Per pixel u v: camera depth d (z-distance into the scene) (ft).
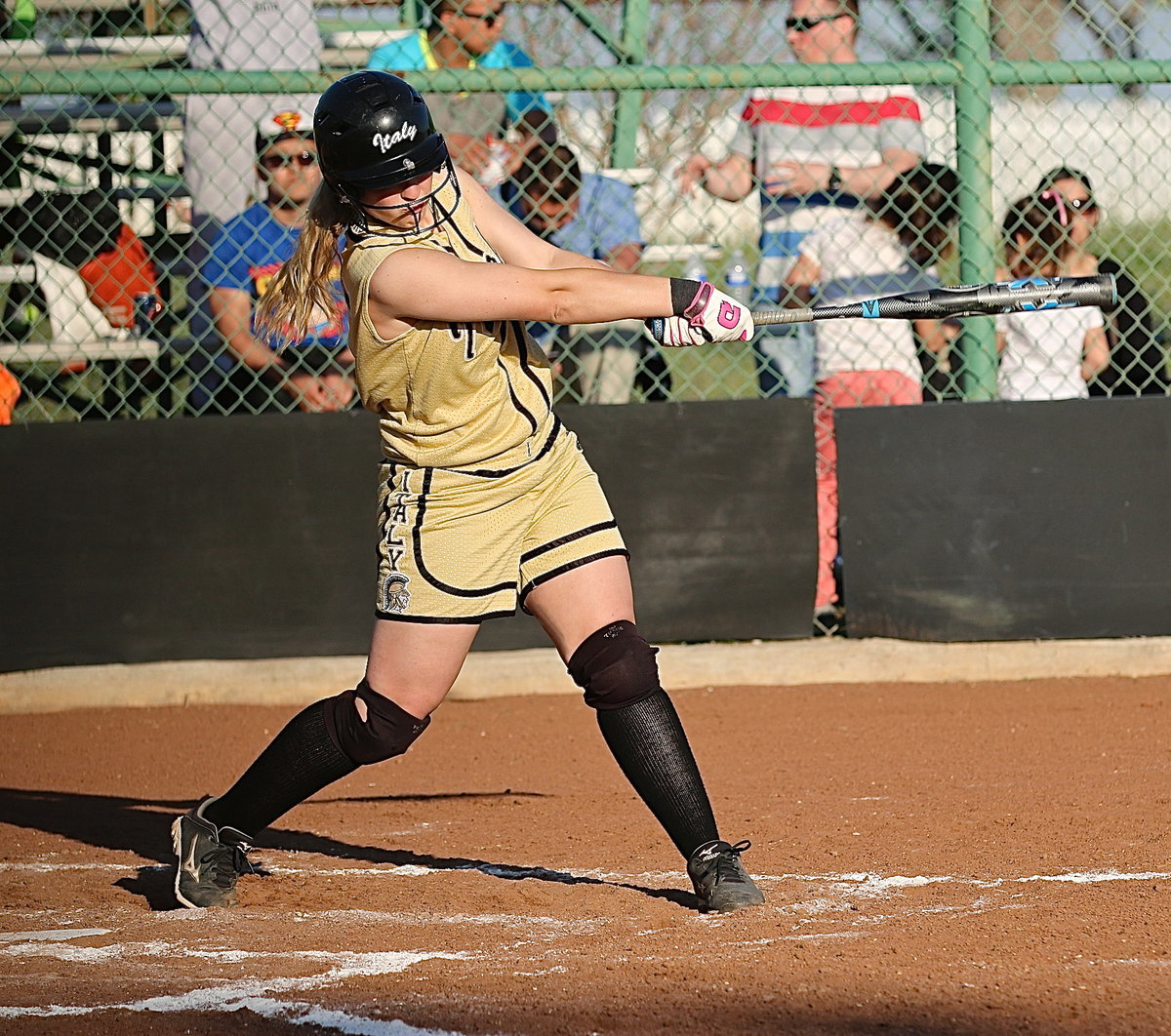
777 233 78.13
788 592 75.10
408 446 36.35
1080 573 74.08
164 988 32.65
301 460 74.13
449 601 36.14
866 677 74.54
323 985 32.53
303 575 74.43
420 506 36.06
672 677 74.49
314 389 78.13
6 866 46.03
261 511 74.23
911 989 30.66
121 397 83.10
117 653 74.59
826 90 77.71
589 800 54.03
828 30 77.97
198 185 78.43
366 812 53.31
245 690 74.23
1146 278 84.33
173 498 74.13
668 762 37.76
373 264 34.71
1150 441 73.56
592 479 38.06
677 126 90.89
